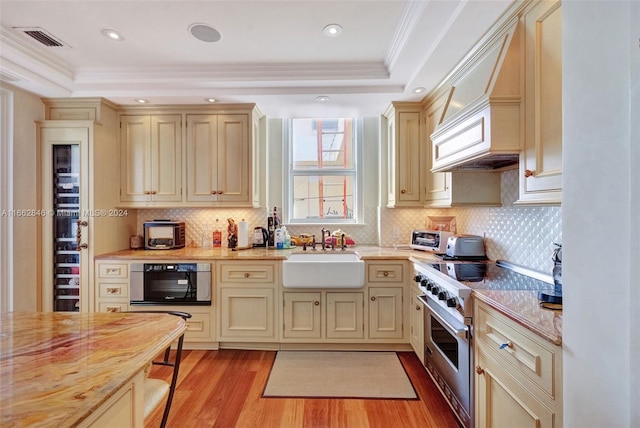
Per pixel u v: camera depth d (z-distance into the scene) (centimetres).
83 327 129
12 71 231
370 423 184
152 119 308
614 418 78
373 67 255
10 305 255
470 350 160
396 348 278
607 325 80
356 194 358
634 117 71
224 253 293
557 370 100
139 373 104
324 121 360
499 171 225
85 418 76
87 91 271
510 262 219
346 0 177
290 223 357
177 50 231
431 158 281
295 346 280
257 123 329
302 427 180
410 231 334
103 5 180
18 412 73
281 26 202
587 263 87
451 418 188
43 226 275
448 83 240
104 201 290
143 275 276
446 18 176
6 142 255
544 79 136
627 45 74
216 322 275
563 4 96
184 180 308
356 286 268
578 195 91
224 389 217
